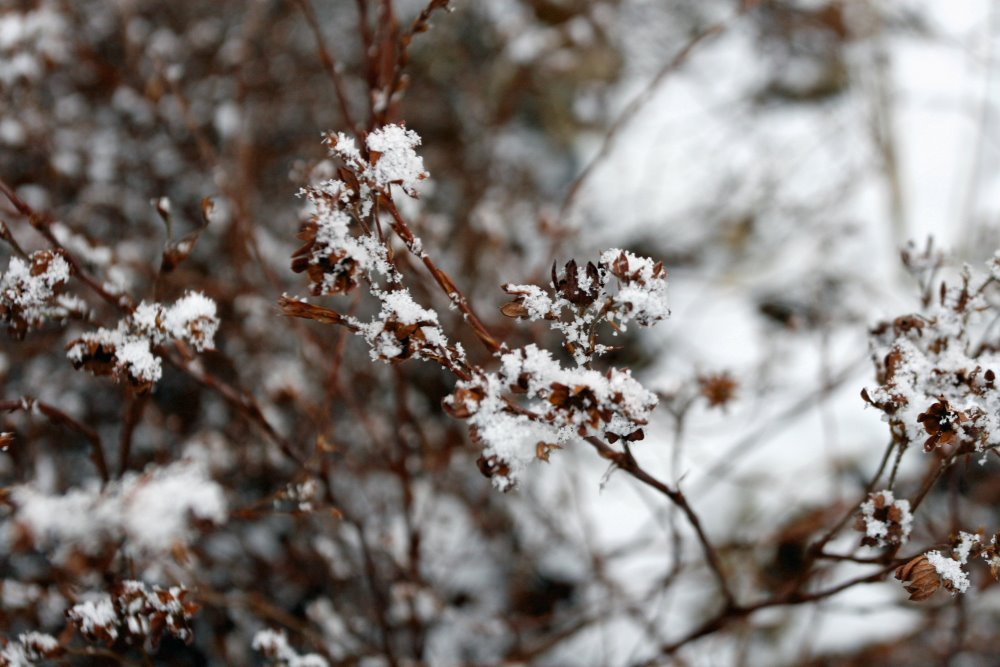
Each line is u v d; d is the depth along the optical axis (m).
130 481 1.21
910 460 3.03
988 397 1.20
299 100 3.42
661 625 2.73
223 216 2.77
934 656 2.78
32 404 1.51
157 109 2.65
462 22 3.86
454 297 1.16
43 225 1.38
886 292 3.33
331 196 1.10
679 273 3.60
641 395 1.09
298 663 1.72
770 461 3.06
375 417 2.72
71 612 1.37
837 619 2.88
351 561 2.42
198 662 2.53
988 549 1.15
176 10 3.35
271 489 2.68
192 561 1.98
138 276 2.64
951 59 3.88
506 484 1.10
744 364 3.24
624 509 3.03
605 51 3.99
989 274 1.38
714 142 3.87
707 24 4.09
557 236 2.62
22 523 1.16
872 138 3.71
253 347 2.64
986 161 3.64
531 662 2.65
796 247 3.54
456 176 3.58
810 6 3.95
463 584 2.89
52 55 2.28
